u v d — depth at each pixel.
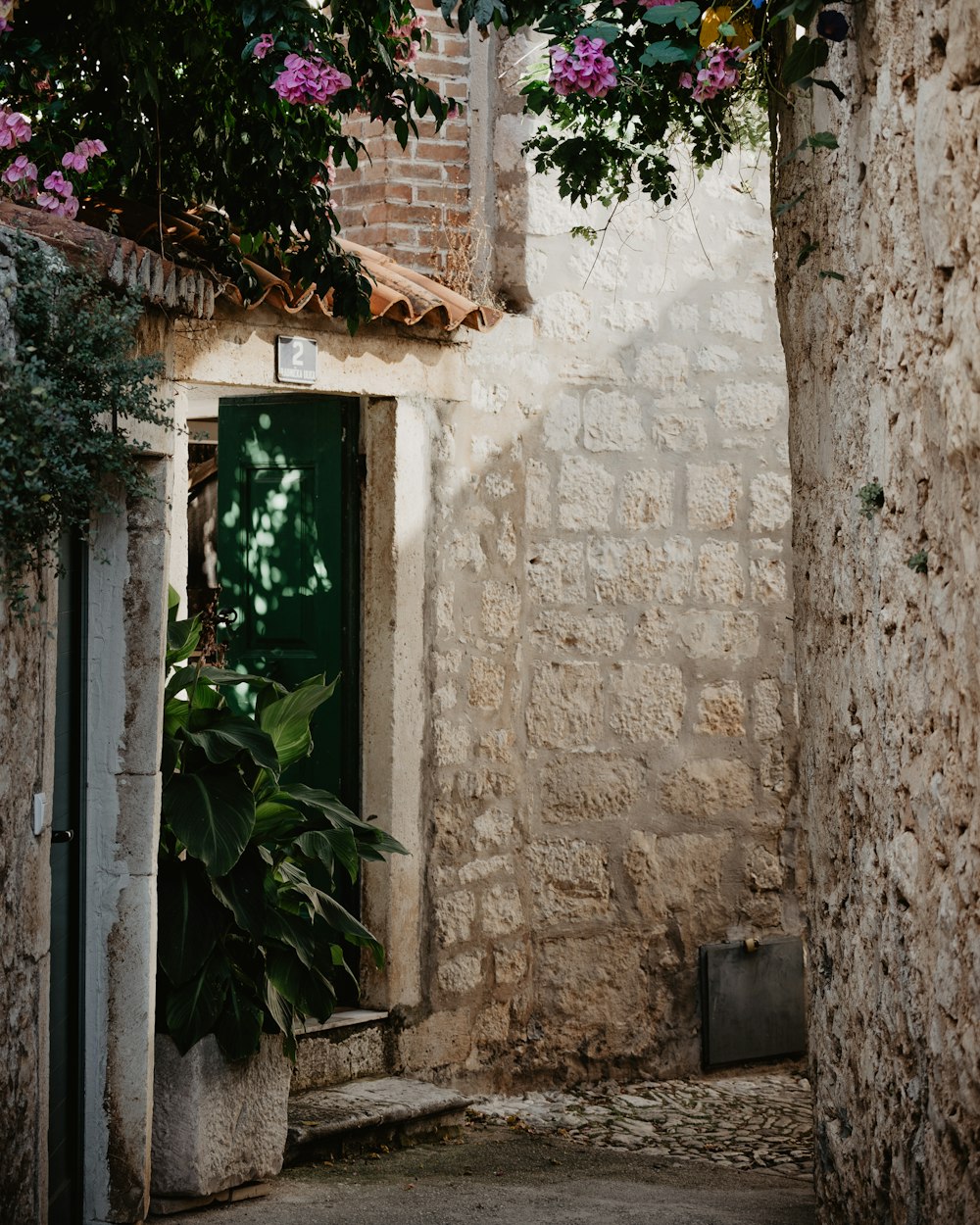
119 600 4.45
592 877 6.87
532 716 6.74
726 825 7.18
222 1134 4.87
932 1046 3.24
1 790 3.58
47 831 3.84
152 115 5.23
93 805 4.46
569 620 6.81
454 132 7.06
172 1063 4.79
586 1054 6.87
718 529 7.15
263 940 5.04
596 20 4.50
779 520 7.29
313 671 6.46
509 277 6.79
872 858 3.76
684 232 7.05
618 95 4.82
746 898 7.24
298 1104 5.85
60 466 3.59
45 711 3.82
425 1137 5.95
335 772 6.42
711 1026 7.11
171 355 4.62
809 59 3.56
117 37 4.88
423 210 7.03
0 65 4.73
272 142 5.16
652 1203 4.86
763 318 7.24
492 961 6.64
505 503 6.66
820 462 4.29
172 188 5.50
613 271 6.91
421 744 6.43
